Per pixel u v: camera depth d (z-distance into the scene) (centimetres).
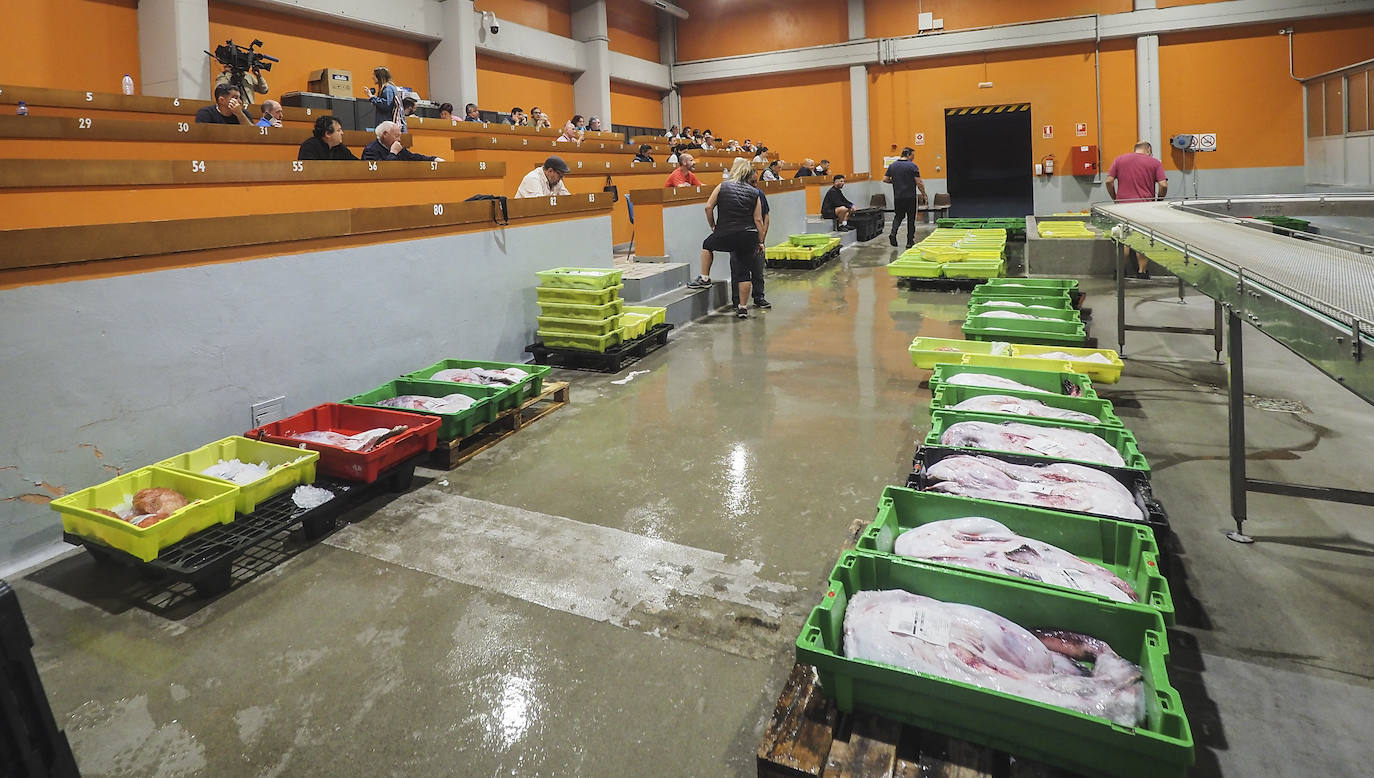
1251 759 154
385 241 391
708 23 1753
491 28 1297
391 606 226
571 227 551
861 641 154
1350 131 1172
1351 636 192
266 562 254
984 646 150
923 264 739
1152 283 730
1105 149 1473
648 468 328
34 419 253
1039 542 188
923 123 1597
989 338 412
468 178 524
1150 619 150
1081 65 1466
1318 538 241
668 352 542
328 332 361
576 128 1288
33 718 91
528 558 252
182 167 354
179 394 296
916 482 222
